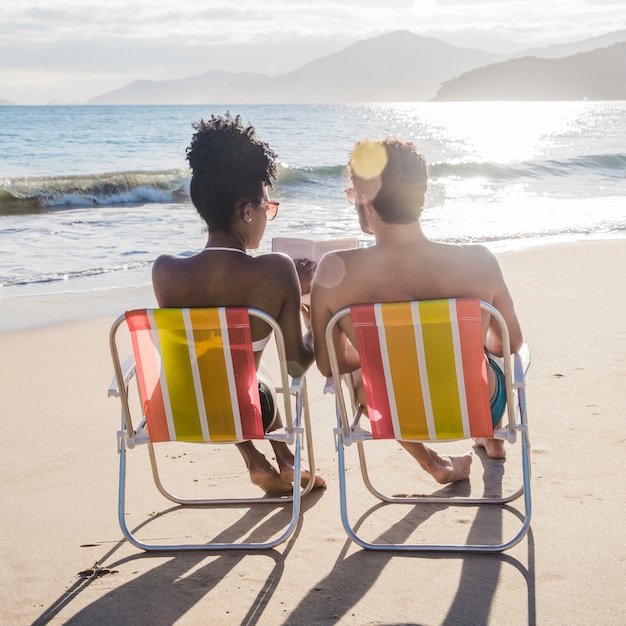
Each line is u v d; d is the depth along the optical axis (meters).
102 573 2.40
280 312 2.60
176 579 2.35
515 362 2.47
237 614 2.13
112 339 2.43
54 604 2.22
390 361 2.33
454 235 10.79
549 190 17.31
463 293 2.39
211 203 2.54
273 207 2.65
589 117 86.38
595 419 3.52
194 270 2.56
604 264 7.91
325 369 2.60
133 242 10.32
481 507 2.75
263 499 2.93
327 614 2.10
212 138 2.52
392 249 2.38
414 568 2.33
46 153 28.53
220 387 2.45
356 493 2.96
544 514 2.64
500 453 3.17
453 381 2.32
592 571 2.23
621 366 4.30
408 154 2.30
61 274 8.22
